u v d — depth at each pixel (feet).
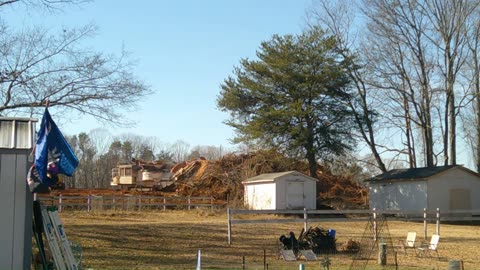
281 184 135.54
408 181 141.59
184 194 161.89
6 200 37.55
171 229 79.56
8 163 37.76
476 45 157.28
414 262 60.08
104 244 65.67
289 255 59.93
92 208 114.93
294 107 154.92
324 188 175.11
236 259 59.57
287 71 157.48
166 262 56.59
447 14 155.53
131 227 78.74
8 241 37.42
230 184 164.25
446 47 157.58
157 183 176.24
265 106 160.35
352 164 174.60
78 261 46.09
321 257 61.11
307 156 162.30
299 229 88.28
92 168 251.39
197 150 317.63
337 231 89.10
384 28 157.99
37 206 39.75
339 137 162.50
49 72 77.36
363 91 164.76
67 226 77.77
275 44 160.86
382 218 74.54
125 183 181.88
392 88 161.89
